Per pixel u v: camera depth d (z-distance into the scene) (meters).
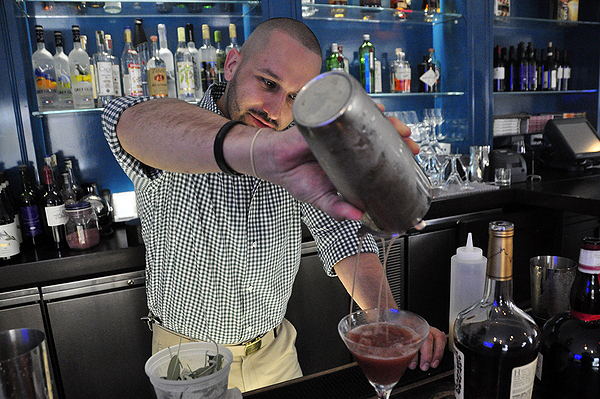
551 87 3.58
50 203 2.03
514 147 3.29
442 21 3.28
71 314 1.94
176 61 2.39
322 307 2.38
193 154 0.68
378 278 1.19
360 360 0.66
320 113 0.44
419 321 0.70
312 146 0.47
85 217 2.01
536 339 0.70
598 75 3.67
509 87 3.40
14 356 0.58
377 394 0.78
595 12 3.63
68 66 2.25
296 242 1.44
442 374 0.85
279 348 1.45
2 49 2.09
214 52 2.50
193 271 1.32
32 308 1.88
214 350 0.78
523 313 0.75
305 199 0.60
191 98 2.39
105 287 1.99
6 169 2.18
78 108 2.27
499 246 0.70
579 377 0.70
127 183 2.61
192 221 1.29
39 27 2.16
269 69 1.26
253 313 1.38
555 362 0.73
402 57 3.11
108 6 2.29
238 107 1.34
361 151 0.46
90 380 2.00
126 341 2.03
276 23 1.30
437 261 2.64
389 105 3.34
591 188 2.66
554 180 3.01
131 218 2.44
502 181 2.90
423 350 0.90
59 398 1.97
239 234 1.30
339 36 3.13
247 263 1.33
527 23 3.51
